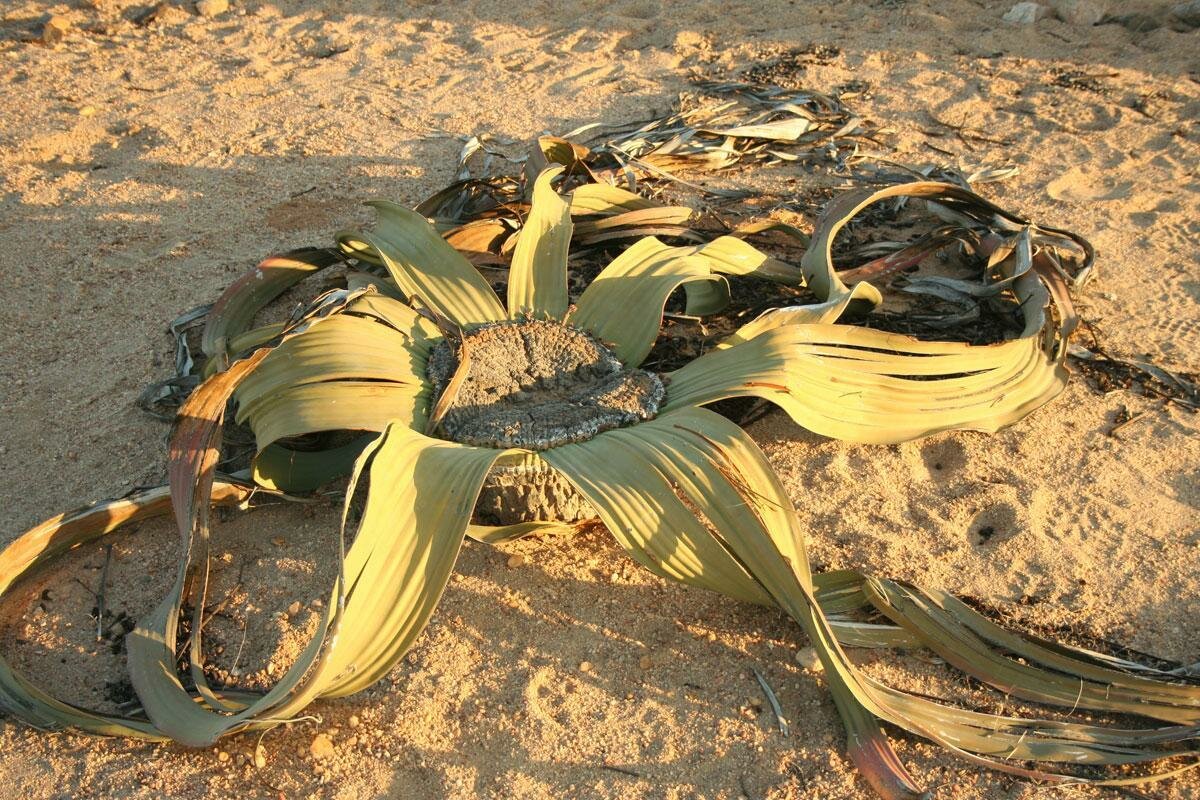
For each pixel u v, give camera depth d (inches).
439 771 99.9
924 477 132.0
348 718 104.0
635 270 141.1
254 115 219.1
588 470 107.6
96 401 143.3
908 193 158.1
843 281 154.8
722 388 120.1
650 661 109.1
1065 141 206.5
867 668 109.4
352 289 130.3
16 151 203.6
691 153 194.5
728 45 247.9
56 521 115.5
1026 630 112.5
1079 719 105.1
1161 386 145.6
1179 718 103.7
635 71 235.6
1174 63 235.8
